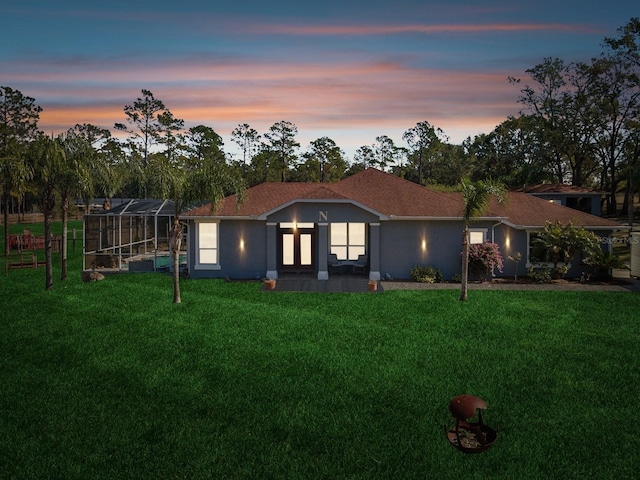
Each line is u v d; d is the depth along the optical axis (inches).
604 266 1011.9
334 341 549.3
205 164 810.8
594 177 2775.6
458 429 319.9
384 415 370.9
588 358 494.6
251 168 2834.6
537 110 2396.7
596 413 373.1
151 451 322.0
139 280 971.3
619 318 659.4
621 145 2253.9
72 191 884.6
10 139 2401.6
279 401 392.8
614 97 2182.6
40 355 500.4
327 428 350.0
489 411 374.9
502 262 1050.1
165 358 493.4
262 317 659.4
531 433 343.9
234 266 1022.4
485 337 568.4
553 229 1007.6
